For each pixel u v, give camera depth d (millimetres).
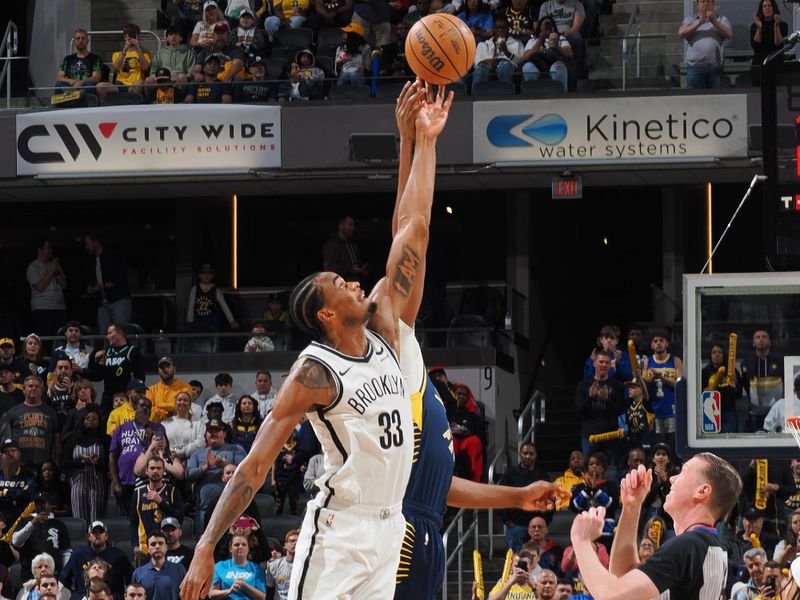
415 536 6324
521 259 29844
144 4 32094
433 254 27984
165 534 19484
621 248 34094
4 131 27359
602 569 6664
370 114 26516
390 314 6422
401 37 27609
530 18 27797
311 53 27500
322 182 27844
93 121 27094
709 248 30672
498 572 22094
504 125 26250
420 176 6742
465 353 26875
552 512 20641
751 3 27688
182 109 26875
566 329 32656
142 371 25344
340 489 5965
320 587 5938
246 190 28781
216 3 30531
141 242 31719
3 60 27844
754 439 13391
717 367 13500
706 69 25906
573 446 26828
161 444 21625
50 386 24109
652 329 24641
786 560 16469
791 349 13391
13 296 31312
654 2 30266
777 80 12844
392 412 6016
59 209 31578
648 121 25766
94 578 18312
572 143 26031
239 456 21969
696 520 6773
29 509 21188
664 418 22469
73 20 31812
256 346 27500
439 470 6465
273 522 21594
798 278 13438
